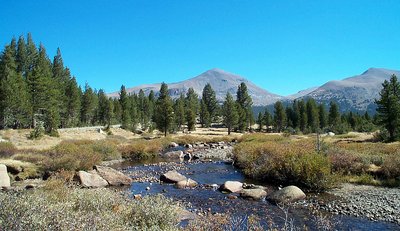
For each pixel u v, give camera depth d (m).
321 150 24.06
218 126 114.25
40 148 38.34
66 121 81.81
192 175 24.30
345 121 99.31
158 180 22.22
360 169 20.81
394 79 50.72
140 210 9.17
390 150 26.44
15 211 6.30
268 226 11.56
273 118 106.06
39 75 65.75
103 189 12.01
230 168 27.52
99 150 34.88
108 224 6.72
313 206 14.69
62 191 10.59
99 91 117.25
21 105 59.84
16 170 22.05
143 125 93.12
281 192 16.12
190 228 8.27
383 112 48.97
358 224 12.11
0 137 45.78
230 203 15.57
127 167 29.08
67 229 5.92
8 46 72.94
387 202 14.82
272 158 22.00
